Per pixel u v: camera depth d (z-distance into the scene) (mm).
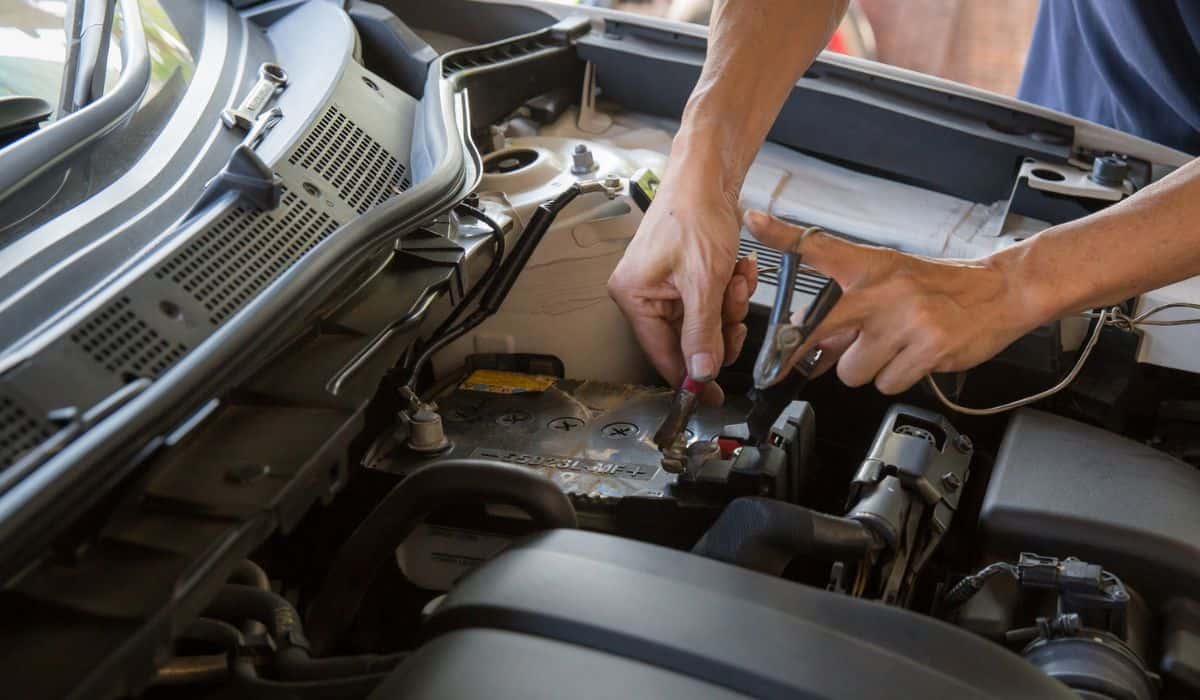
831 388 1533
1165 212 1037
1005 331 1029
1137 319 1439
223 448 879
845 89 1878
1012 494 1242
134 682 708
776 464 1203
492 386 1490
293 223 1099
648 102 2023
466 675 779
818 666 782
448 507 1246
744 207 1814
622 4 3598
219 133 1283
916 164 1864
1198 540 1159
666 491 1235
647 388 1482
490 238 1368
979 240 1704
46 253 1003
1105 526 1183
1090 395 1495
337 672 947
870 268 967
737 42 1351
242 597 1014
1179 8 2008
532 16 2102
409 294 1170
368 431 1407
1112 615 1060
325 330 1074
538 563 885
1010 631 1130
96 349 841
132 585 733
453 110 1537
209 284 958
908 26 3918
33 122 1155
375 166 1339
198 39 1580
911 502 1241
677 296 1235
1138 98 2248
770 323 987
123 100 1215
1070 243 1040
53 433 774
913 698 763
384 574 1278
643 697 760
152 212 1101
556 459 1314
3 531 666
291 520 844
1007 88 3861
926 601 1273
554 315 1566
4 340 876
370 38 1802
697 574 877
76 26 1350
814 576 1246
